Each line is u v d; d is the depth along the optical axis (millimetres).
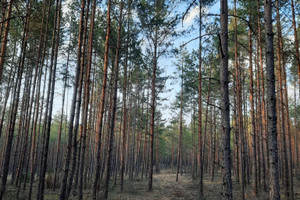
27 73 16266
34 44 13750
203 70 18047
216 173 29281
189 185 17031
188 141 39938
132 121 27531
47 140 8109
